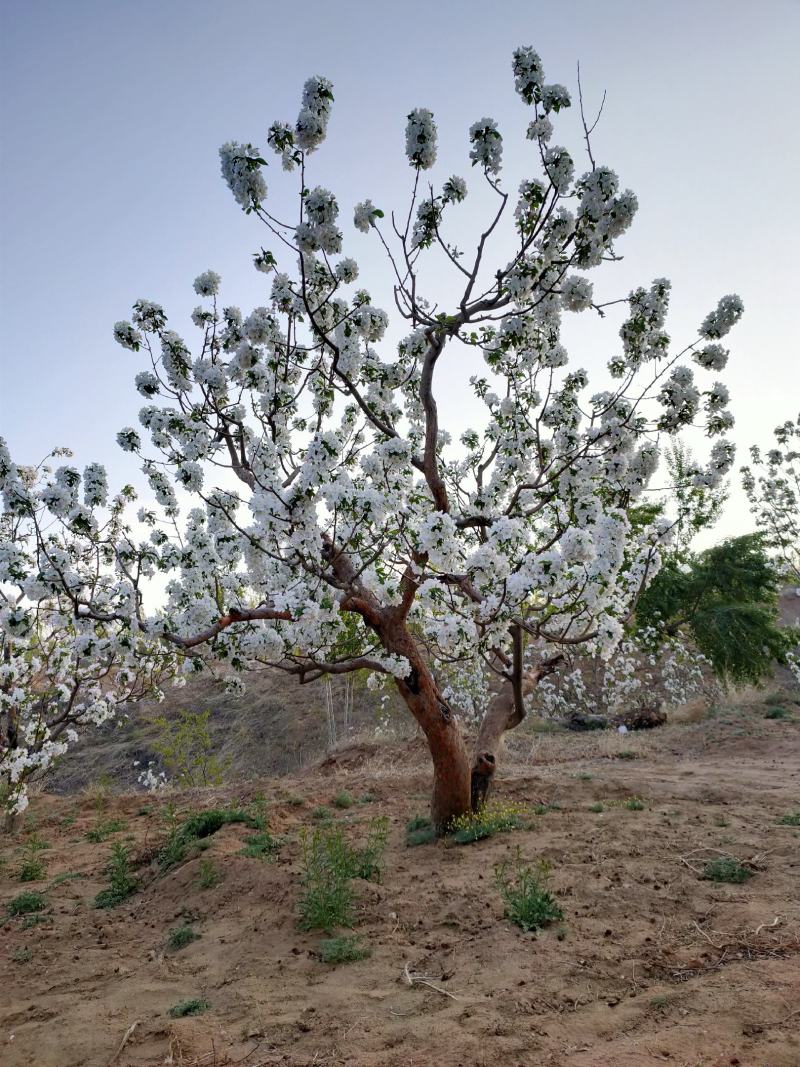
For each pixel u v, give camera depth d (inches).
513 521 208.7
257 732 693.3
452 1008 141.8
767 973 139.6
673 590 700.0
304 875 235.5
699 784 360.5
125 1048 138.9
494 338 253.4
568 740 574.9
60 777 653.3
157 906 242.2
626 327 248.1
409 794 389.1
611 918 182.7
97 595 258.1
